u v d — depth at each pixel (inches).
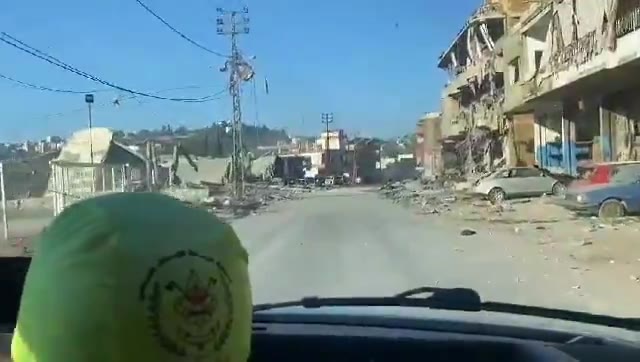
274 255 596.7
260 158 3917.3
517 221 916.6
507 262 527.5
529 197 1315.2
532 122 1668.3
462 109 2394.2
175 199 53.5
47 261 48.6
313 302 135.7
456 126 2343.8
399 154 5531.5
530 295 385.1
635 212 876.0
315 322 115.1
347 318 118.3
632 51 829.8
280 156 4077.3
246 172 2842.0
